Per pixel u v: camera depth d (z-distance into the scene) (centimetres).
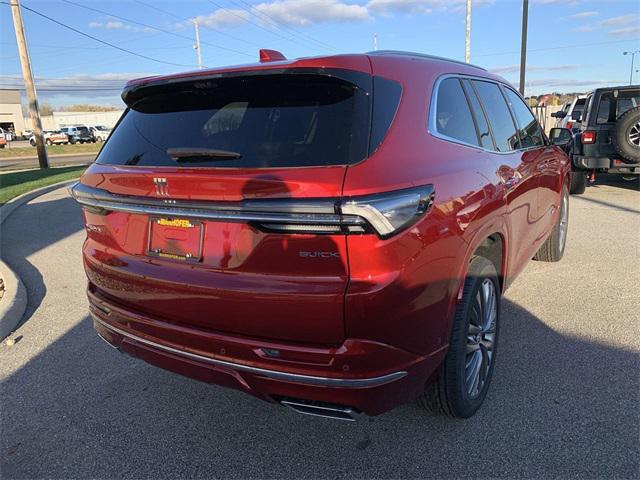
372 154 215
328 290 207
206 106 263
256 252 219
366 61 241
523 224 380
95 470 266
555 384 321
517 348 369
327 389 214
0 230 844
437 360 244
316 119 227
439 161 251
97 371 368
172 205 239
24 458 276
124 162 273
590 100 992
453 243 244
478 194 274
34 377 360
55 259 665
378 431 285
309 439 283
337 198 200
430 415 296
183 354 246
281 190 208
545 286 491
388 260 206
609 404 298
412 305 220
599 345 370
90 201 283
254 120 240
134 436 292
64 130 6209
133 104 300
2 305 470
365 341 208
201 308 237
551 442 268
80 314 475
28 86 2234
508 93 411
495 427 282
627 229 707
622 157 899
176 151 244
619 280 500
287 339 218
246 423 301
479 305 289
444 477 248
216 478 257
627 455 256
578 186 999
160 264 252
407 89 253
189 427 299
